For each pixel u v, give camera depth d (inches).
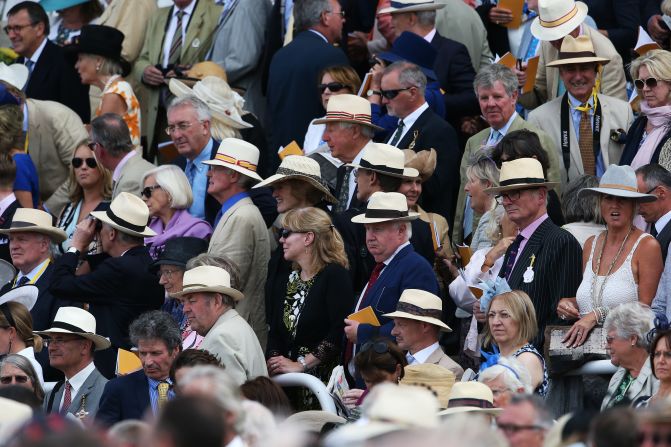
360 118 1462.8
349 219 1348.4
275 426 690.8
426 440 456.8
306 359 1242.0
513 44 1796.3
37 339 1338.6
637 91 1477.6
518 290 1133.7
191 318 1232.2
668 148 1371.8
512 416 756.6
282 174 1376.7
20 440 480.4
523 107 1665.8
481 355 1209.4
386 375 1085.1
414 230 1347.2
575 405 1106.1
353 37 1918.1
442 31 1740.9
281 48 1787.6
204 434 532.1
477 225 1438.2
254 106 1921.8
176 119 1542.8
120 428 588.7
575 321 1166.3
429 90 1587.1
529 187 1198.3
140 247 1406.3
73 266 1382.9
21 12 1943.9
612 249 1171.9
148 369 1168.2
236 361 1188.5
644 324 1021.8
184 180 1491.1
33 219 1503.4
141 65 1937.7
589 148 1491.1
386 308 1237.1
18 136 1689.2
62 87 1955.0
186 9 1943.9
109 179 1659.7
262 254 1397.6
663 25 1729.8
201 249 1378.0
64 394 1269.7
